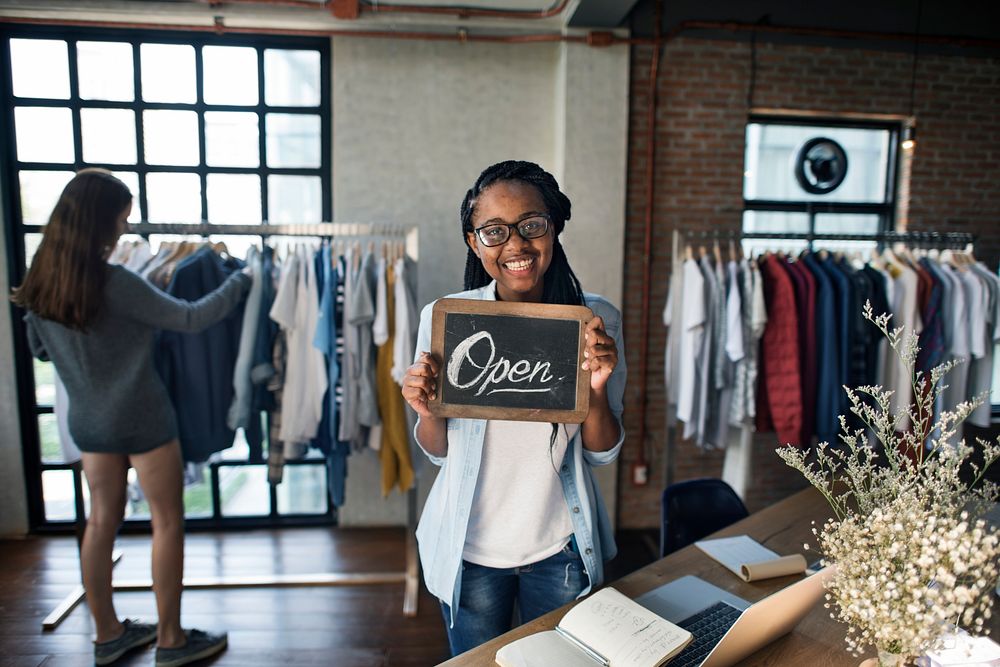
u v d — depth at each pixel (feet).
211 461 11.21
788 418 9.16
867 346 9.36
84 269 5.98
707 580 4.56
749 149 11.66
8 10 9.67
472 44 10.91
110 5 9.60
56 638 8.02
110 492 7.03
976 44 11.18
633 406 11.53
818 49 11.22
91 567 7.18
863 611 2.76
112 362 6.43
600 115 10.57
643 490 11.71
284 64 10.78
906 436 3.17
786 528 5.50
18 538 10.78
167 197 10.84
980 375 9.95
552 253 4.16
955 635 3.24
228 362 8.51
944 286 9.62
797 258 9.68
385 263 8.80
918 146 11.69
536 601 4.40
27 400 10.84
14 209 10.57
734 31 10.78
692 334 9.31
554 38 10.30
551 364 3.82
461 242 11.17
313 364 8.59
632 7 9.86
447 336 3.83
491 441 4.13
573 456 4.28
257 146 10.90
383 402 8.85
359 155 10.89
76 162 10.64
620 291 10.91
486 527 4.25
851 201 12.01
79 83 10.51
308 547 10.59
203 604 8.84
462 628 4.38
